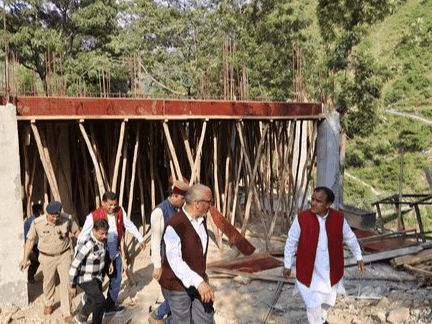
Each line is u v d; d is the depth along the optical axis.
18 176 5.30
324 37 15.86
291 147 8.38
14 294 5.36
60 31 22.80
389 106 29.22
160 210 4.28
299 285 4.08
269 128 8.61
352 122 15.52
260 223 8.98
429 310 4.64
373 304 5.15
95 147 6.71
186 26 23.17
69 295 4.57
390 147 25.14
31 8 21.23
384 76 15.24
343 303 5.22
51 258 4.92
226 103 7.13
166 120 6.61
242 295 5.58
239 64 18.23
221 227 7.20
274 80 18.92
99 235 4.32
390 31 34.56
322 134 8.84
